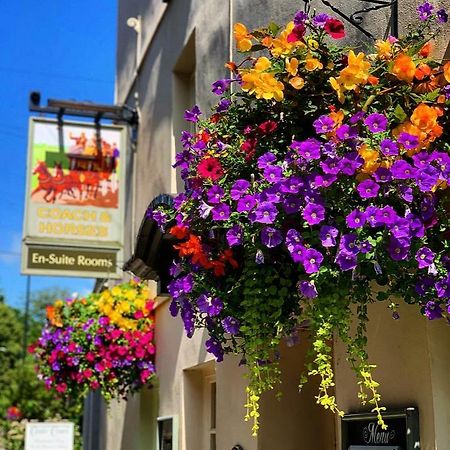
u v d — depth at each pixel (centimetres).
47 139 859
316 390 480
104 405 1101
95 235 844
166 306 728
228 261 336
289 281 314
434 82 306
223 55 576
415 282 288
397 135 296
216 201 320
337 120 294
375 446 343
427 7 330
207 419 630
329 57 321
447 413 313
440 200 296
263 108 345
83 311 792
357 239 275
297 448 467
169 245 498
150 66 860
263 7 509
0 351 4462
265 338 319
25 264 815
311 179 289
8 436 1848
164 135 757
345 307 295
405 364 332
